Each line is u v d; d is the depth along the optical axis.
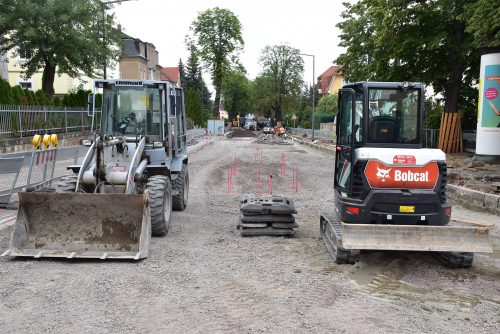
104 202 7.19
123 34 31.52
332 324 5.08
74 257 6.93
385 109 7.62
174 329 4.90
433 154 7.21
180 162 10.75
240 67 63.59
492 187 12.95
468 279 6.85
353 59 27.11
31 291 5.86
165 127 9.63
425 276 6.94
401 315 5.39
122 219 7.30
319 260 7.53
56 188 8.10
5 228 8.75
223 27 61.81
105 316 5.19
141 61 59.72
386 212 7.09
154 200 8.34
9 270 6.57
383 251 7.98
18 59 40.69
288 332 4.87
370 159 7.14
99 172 7.96
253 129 77.81
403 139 7.63
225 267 6.95
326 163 23.55
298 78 72.44
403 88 7.55
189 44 63.34
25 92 23.33
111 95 9.57
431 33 21.75
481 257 7.99
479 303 5.93
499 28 16.41
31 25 25.38
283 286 6.23
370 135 7.62
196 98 57.62
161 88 9.60
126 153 8.61
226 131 65.56
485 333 5.00
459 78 23.02
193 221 10.12
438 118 26.38
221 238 8.66
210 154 27.88
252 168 20.31
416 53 22.78
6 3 25.11
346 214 7.30
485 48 17.25
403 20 21.80
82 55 27.33
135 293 5.86
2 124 19.06
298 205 12.36
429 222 7.11
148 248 7.35
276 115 75.50
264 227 8.99
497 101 17.20
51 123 24.23
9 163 10.18
